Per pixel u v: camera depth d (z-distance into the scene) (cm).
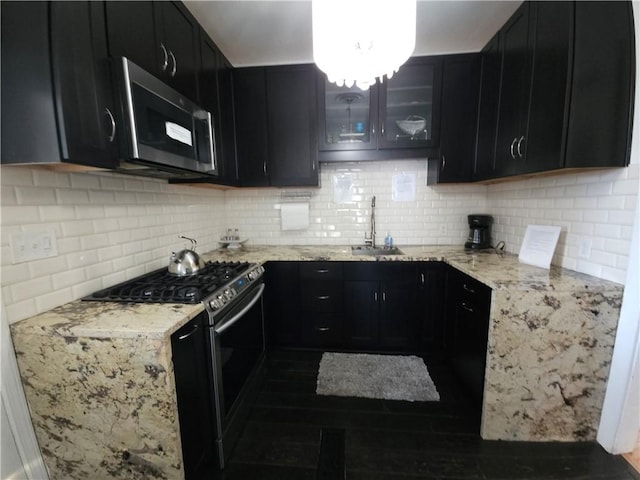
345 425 166
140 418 106
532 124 158
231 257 231
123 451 109
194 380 121
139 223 168
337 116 243
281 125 240
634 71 130
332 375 210
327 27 93
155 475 110
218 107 209
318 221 279
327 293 236
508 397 150
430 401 183
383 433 160
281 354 241
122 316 111
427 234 271
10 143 92
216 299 135
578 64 131
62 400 106
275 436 159
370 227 275
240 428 161
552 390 147
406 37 93
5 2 88
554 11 140
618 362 138
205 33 190
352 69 106
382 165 268
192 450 120
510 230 227
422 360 229
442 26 192
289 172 245
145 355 100
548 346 144
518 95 172
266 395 192
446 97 228
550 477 133
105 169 114
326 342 243
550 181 182
